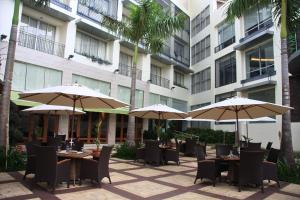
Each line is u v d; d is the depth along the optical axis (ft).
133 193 21.75
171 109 39.27
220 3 100.53
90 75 66.64
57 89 23.40
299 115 55.72
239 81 78.79
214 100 92.94
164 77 100.12
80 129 65.57
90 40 70.79
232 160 25.58
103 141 70.79
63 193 20.85
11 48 33.47
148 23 48.47
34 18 59.72
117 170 32.32
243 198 21.17
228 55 86.74
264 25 69.97
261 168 23.45
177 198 20.67
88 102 29.30
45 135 57.77
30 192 20.74
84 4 66.44
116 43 75.00
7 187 22.02
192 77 111.45
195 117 32.78
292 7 34.88
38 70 56.44
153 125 88.22
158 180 27.30
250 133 72.59
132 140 46.78
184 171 33.32
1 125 31.24
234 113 31.68
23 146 42.68
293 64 47.37
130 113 42.55
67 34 62.90
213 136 80.84
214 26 95.30
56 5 59.77
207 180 27.71
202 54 104.37
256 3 35.24
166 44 97.76
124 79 76.48
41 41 59.62
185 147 51.98
